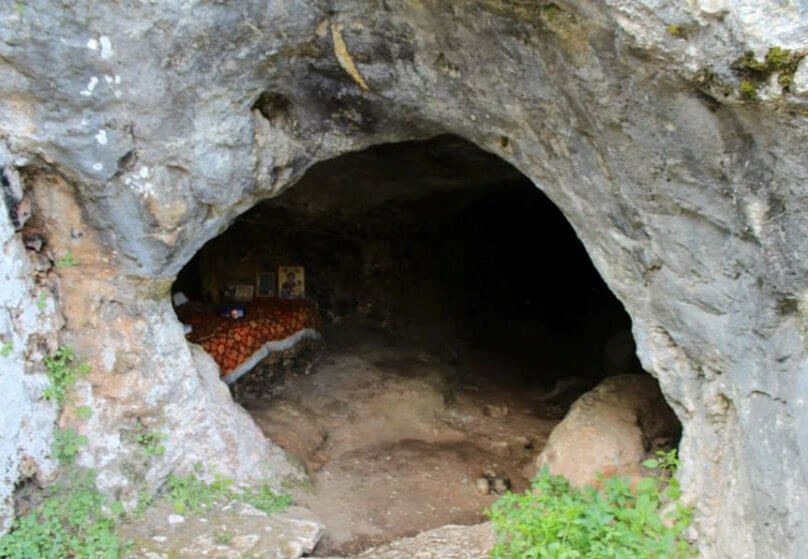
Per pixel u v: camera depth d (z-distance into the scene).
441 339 9.36
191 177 4.25
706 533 3.74
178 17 3.58
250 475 5.27
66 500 4.28
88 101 3.77
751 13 2.24
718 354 3.44
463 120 4.30
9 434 3.96
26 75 3.65
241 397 6.69
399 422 7.18
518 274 11.41
